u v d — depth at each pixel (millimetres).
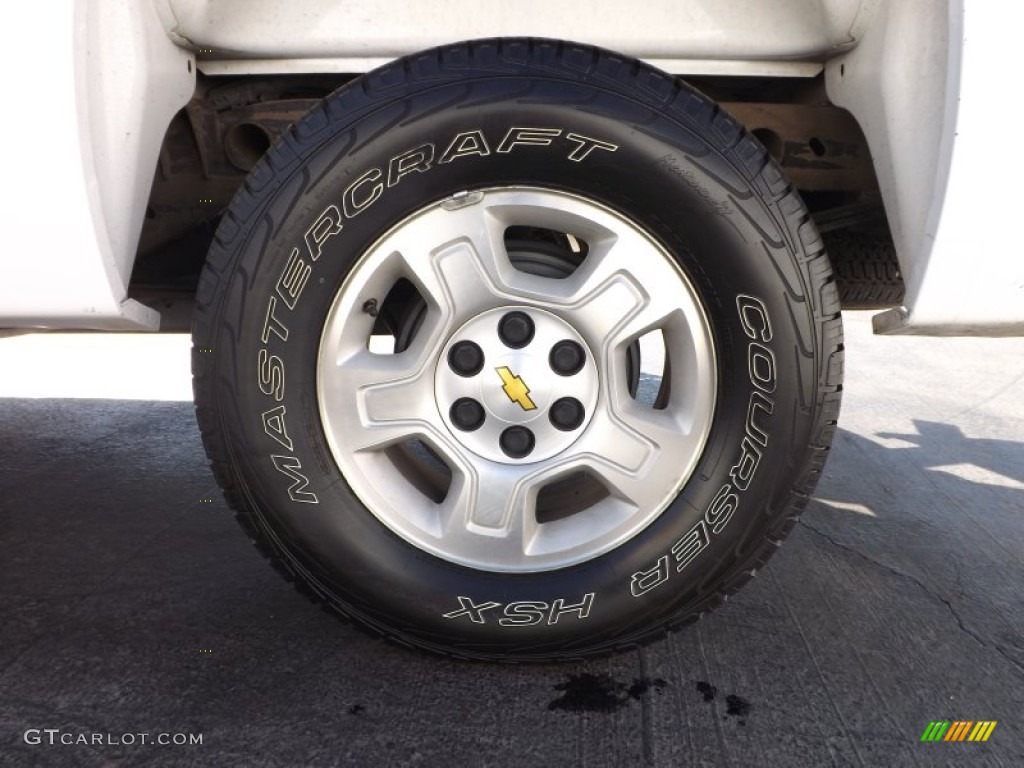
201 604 1928
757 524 1549
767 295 1460
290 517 1537
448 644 1618
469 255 1468
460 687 1630
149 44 1502
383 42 1619
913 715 1621
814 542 2490
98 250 1399
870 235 2357
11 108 1323
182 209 1900
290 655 1721
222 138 1819
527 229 1751
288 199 1417
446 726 1510
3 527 2383
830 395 1518
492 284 1478
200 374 1488
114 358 4941
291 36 1615
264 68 1693
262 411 1490
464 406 1537
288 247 1434
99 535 2332
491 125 1398
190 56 1673
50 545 2258
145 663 1682
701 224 1433
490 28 1614
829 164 1917
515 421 1536
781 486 1535
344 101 1411
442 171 1421
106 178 1437
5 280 1403
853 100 1658
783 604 2057
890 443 3705
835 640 1892
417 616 1580
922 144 1491
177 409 3812
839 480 3137
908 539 2568
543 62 1409
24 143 1336
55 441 3254
